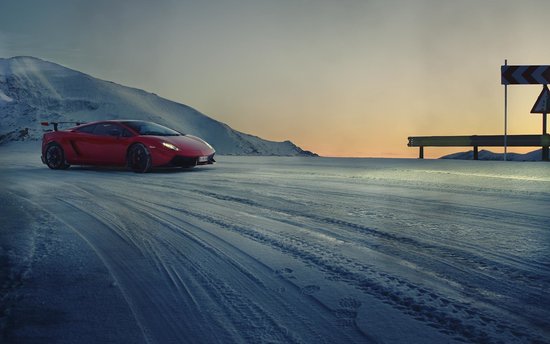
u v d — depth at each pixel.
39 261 2.71
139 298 2.10
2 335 1.73
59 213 4.28
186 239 3.22
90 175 8.09
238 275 2.42
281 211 4.26
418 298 2.05
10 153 19.36
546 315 1.86
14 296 2.14
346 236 3.25
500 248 2.88
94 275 2.45
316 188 5.88
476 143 12.54
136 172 8.53
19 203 4.88
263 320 1.84
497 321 1.80
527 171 7.68
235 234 3.35
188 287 2.25
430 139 13.77
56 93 58.16
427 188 5.73
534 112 11.30
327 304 2.00
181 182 6.81
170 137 8.88
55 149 9.35
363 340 1.65
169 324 1.82
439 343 1.62
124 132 8.83
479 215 3.93
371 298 2.06
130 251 2.92
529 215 3.88
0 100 52.47
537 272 2.41
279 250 2.90
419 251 2.84
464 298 2.05
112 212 4.32
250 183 6.55
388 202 4.71
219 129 63.78
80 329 1.78
